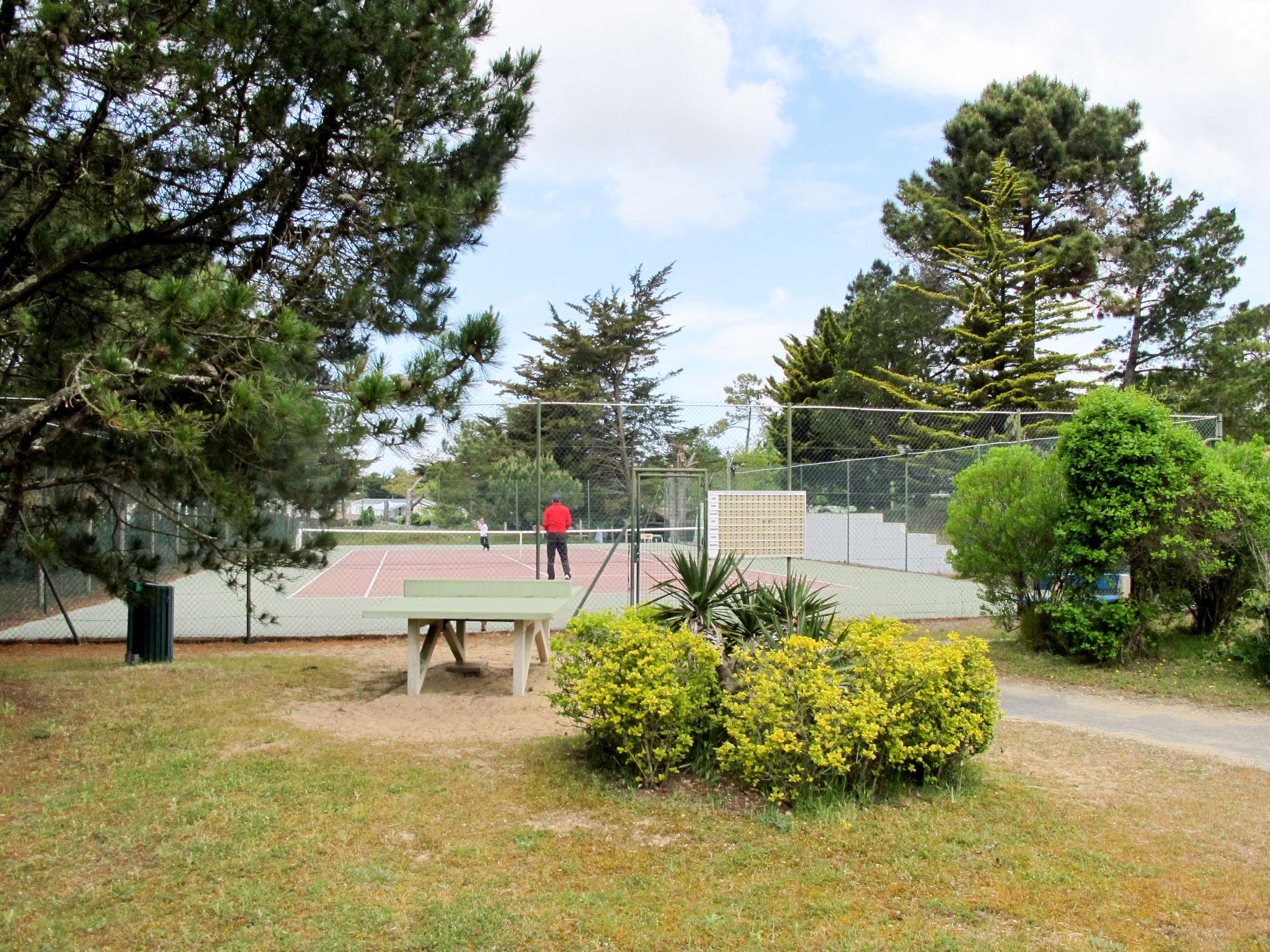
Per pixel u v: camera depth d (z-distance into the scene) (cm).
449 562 2159
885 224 3875
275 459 687
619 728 533
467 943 350
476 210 777
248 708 730
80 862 425
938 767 543
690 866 423
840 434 2472
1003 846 449
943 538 2080
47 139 640
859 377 3725
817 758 491
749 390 5644
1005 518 1070
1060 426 1048
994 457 1130
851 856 435
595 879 407
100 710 716
